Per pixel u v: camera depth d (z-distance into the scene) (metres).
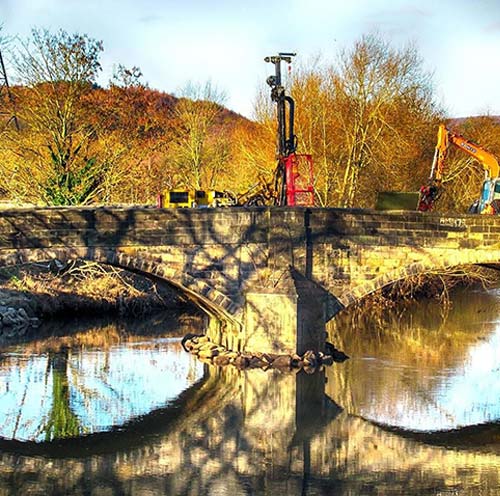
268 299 33.75
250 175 57.25
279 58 38.38
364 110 54.59
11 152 49.31
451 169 56.88
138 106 62.31
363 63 54.84
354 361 35.94
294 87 55.69
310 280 34.47
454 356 37.28
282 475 23.67
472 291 59.03
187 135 70.38
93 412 29.19
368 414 29.25
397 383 32.66
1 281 47.16
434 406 30.00
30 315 44.72
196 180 66.12
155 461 24.59
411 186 56.75
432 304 52.91
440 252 34.78
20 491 22.34
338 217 34.50
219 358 34.62
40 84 51.22
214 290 33.50
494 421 28.52
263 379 33.00
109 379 33.19
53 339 40.56
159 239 32.44
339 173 54.97
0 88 51.38
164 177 66.38
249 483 23.12
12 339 40.25
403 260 34.81
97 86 58.12
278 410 29.59
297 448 26.09
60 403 29.95
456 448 26.20
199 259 33.12
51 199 48.38
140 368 34.97
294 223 33.91
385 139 54.53
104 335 41.91
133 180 56.69
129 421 28.39
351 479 23.53
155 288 49.81
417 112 58.31
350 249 34.62
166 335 42.19
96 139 56.12
